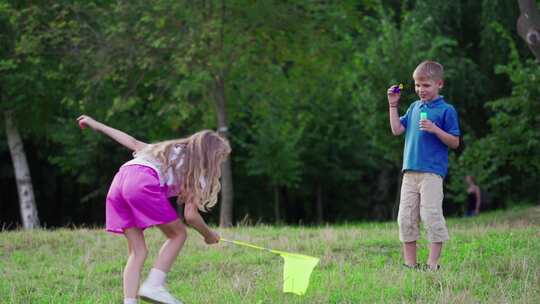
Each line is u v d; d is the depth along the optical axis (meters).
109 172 28.61
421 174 8.44
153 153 6.66
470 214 23.12
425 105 8.50
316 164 32.47
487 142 22.47
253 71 20.53
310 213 38.38
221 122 20.36
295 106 29.77
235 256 10.06
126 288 6.46
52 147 30.39
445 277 7.88
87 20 20.44
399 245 10.57
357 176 32.84
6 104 21.62
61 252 11.00
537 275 8.03
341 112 30.94
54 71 20.59
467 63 26.05
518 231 11.33
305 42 20.08
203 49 18.42
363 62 22.73
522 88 21.36
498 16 25.97
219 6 18.45
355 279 8.06
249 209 36.16
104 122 25.02
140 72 20.44
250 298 7.38
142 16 18.80
